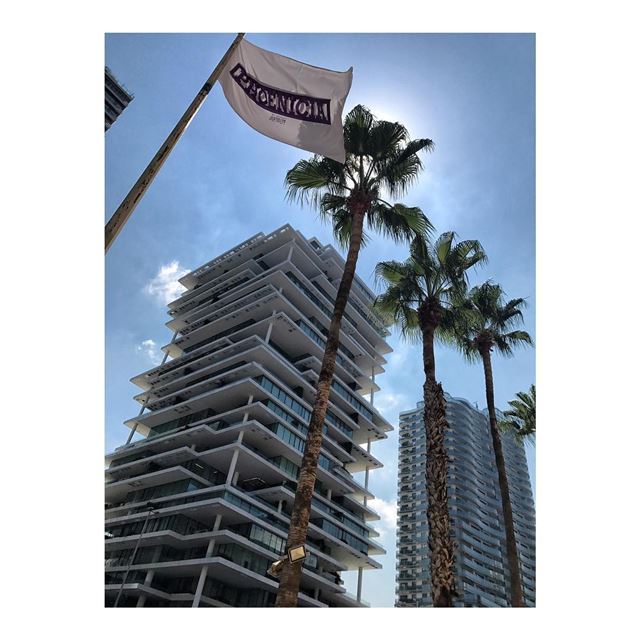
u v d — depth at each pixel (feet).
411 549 387.34
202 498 180.86
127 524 194.08
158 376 264.52
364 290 315.78
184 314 309.01
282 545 183.32
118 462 228.22
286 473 202.08
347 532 220.64
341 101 34.76
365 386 293.43
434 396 54.49
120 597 171.22
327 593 205.87
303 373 241.55
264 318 258.37
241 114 33.68
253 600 168.66
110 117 159.02
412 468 437.58
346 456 247.09
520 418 110.93
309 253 294.87
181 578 173.47
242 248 306.14
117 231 20.92
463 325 69.87
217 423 207.21
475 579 363.97
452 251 70.79
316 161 55.42
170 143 24.16
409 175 56.44
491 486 437.99
